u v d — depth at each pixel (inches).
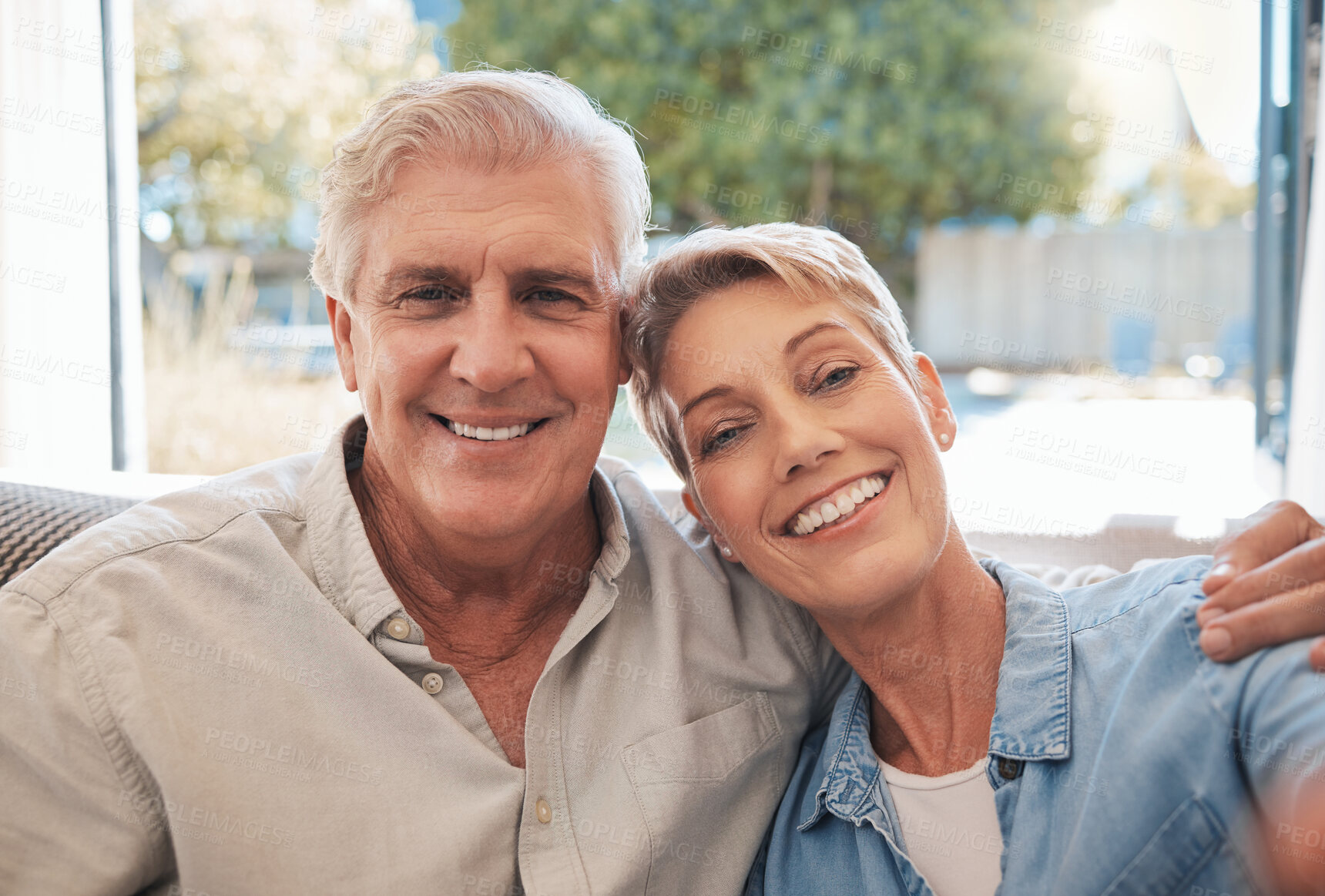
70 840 34.8
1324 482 99.3
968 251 306.5
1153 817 33.7
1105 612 39.9
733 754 41.4
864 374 39.6
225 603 38.0
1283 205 118.5
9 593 36.1
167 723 35.1
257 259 284.8
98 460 120.5
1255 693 33.0
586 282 38.7
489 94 37.2
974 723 40.6
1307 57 110.2
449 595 42.3
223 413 199.3
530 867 37.0
